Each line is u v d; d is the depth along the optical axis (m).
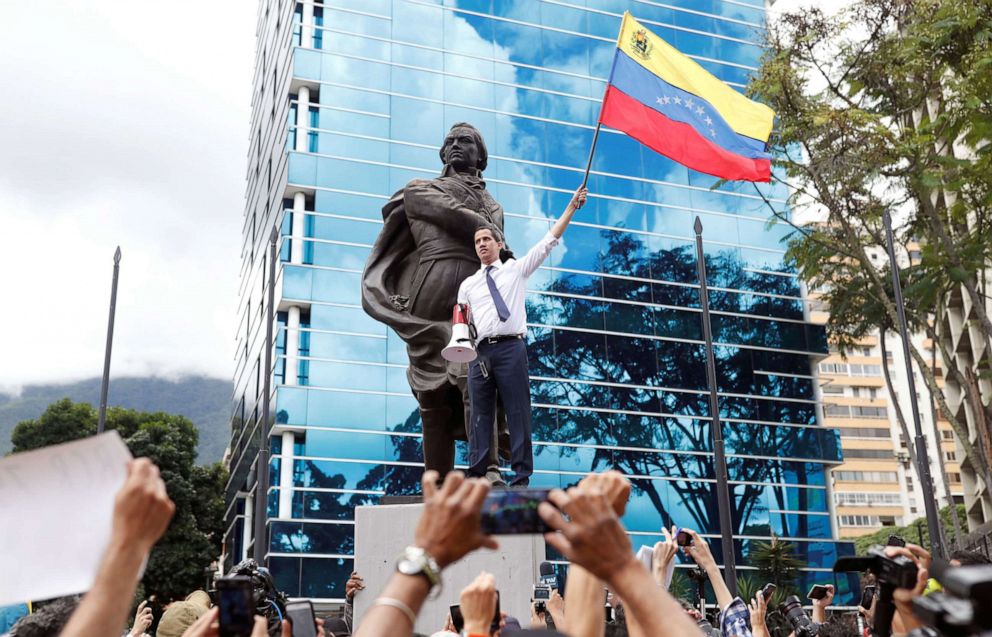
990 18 24.53
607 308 42.78
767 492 42.44
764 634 5.43
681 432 41.94
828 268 32.88
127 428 43.81
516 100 44.66
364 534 8.70
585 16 47.19
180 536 40.00
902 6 26.11
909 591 2.89
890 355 94.25
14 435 43.12
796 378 45.03
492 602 2.93
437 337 9.63
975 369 32.94
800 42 27.33
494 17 45.41
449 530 2.19
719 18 49.94
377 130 41.94
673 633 2.00
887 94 28.17
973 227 31.19
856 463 91.38
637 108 11.54
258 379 43.62
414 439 38.22
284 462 36.34
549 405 39.97
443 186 9.82
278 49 47.16
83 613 1.97
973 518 40.78
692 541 4.51
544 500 2.20
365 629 2.10
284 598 4.94
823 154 27.95
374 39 42.97
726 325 44.75
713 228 46.16
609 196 44.72
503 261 9.69
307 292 38.78
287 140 40.56
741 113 12.06
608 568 2.08
